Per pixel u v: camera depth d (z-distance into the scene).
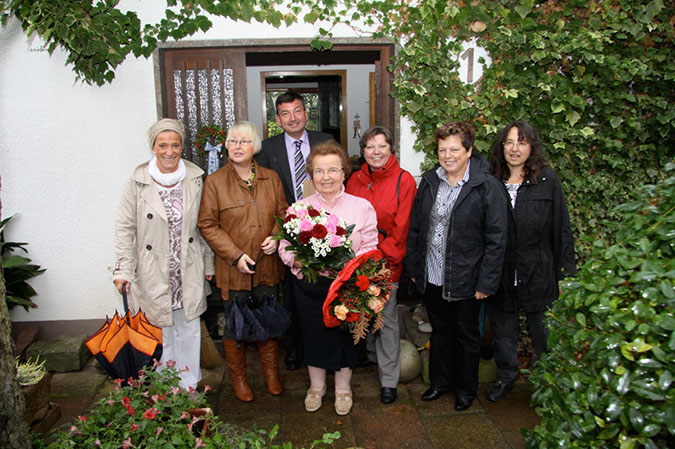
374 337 3.14
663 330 1.18
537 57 3.30
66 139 3.42
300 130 3.21
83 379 3.26
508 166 2.71
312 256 2.34
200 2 3.26
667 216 1.36
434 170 2.76
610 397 1.24
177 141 2.52
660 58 3.37
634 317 1.23
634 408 1.20
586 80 3.40
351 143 8.06
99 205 3.51
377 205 2.75
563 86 3.37
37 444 1.84
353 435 2.58
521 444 2.49
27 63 3.32
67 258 3.55
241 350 2.88
